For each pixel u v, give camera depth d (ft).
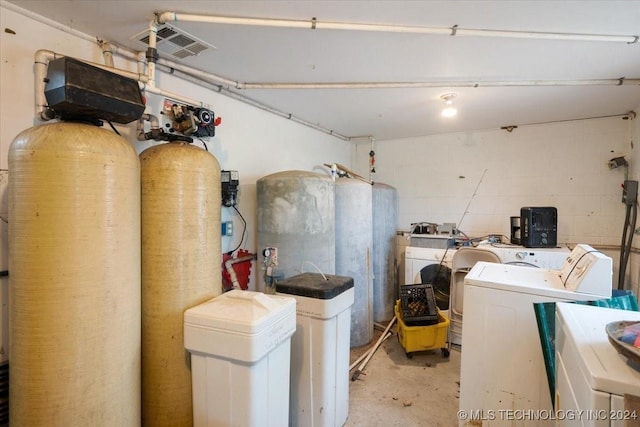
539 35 5.54
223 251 8.07
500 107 9.64
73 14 5.00
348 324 6.37
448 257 10.62
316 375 5.70
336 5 4.81
